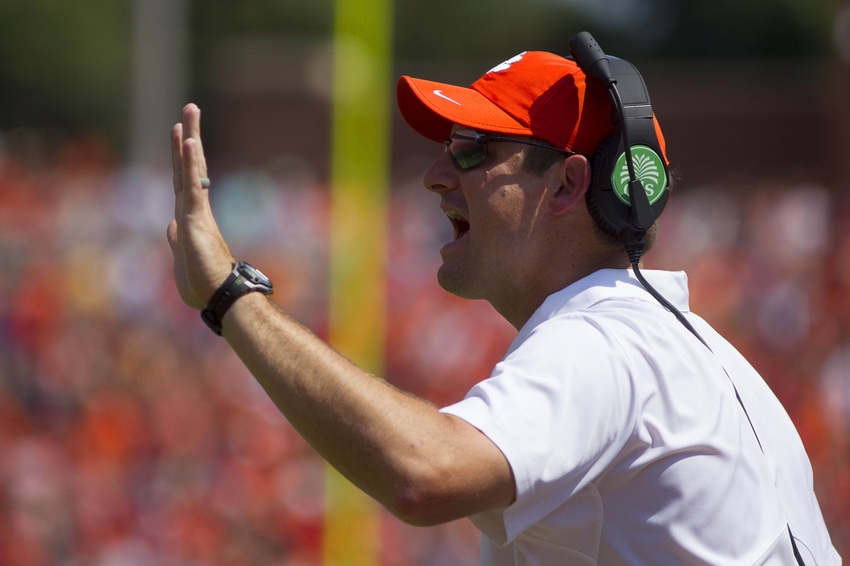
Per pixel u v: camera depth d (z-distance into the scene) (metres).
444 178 6.57
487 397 5.09
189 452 26.47
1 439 25.73
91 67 109.62
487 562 6.07
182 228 5.62
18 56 108.88
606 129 6.14
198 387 29.36
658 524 5.22
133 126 70.62
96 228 42.22
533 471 4.89
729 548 5.24
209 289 5.51
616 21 129.38
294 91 83.38
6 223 40.28
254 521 24.73
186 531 24.09
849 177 49.59
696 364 5.57
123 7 110.81
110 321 33.41
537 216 6.19
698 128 85.38
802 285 36.62
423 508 4.81
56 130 109.44
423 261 47.41
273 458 26.72
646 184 6.19
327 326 36.09
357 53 28.67
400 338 35.25
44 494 23.97
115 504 24.41
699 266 44.66
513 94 6.21
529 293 6.33
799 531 5.64
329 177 82.69
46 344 30.56
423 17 127.38
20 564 22.84
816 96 84.06
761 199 59.06
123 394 28.25
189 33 114.00
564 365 5.16
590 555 5.29
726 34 125.25
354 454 4.95
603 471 5.17
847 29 50.00
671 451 5.23
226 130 86.56
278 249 45.72
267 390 5.25
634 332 5.50
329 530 23.75
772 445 5.85
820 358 30.73
